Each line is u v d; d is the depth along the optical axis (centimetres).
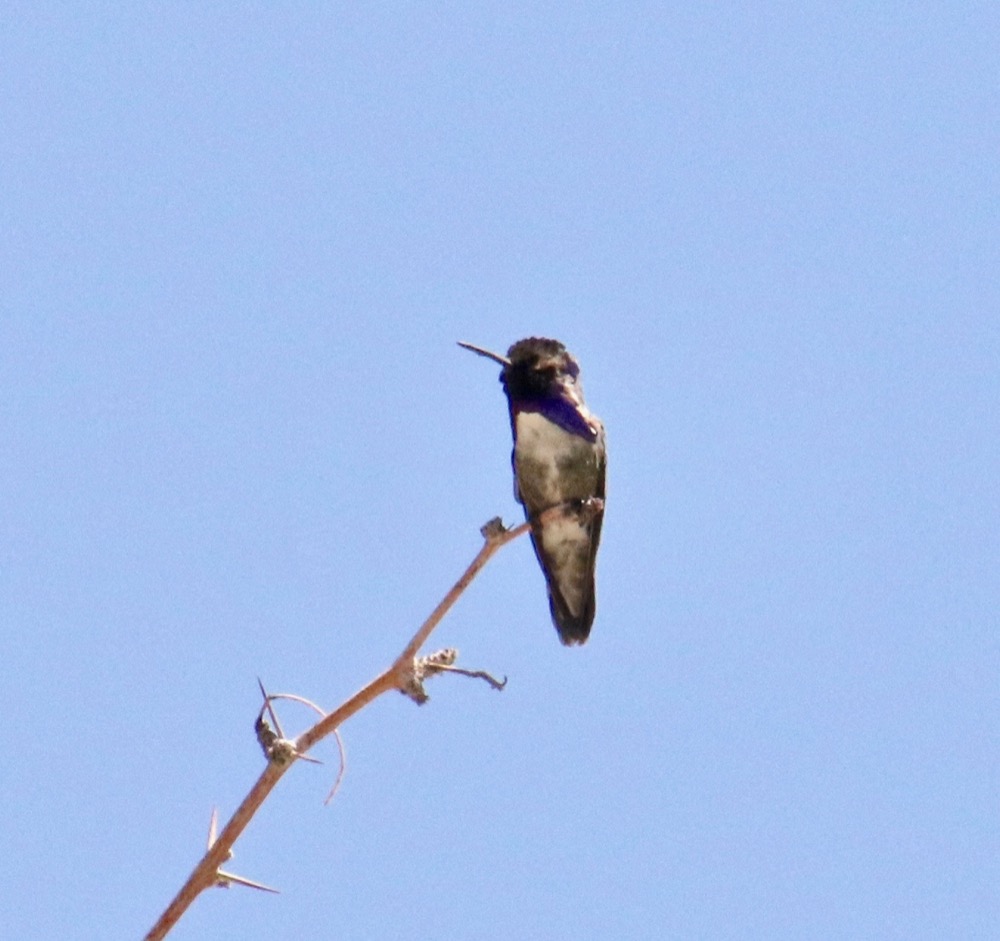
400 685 732
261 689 739
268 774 716
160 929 699
